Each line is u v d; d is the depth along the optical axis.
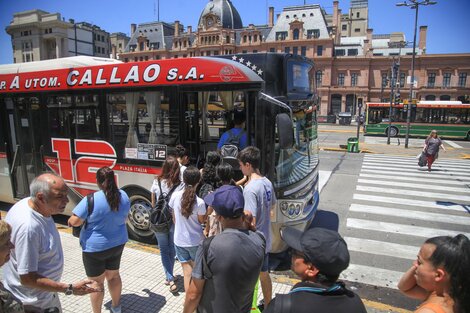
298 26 75.00
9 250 2.20
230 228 2.65
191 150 5.80
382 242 6.93
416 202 9.90
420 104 32.53
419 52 84.94
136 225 6.37
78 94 6.50
